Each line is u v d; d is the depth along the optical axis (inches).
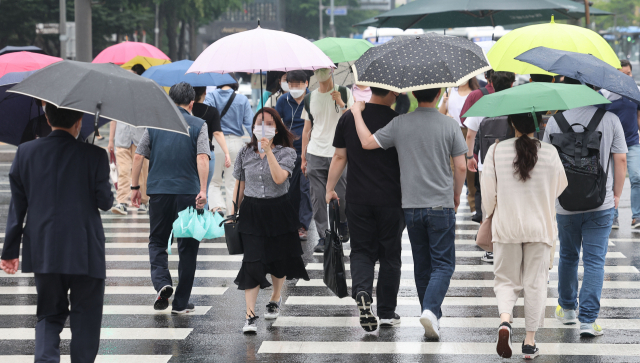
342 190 617.9
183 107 443.8
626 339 398.0
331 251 408.8
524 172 350.0
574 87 362.3
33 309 467.2
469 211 858.1
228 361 364.8
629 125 628.4
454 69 362.3
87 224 300.7
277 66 393.4
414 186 378.3
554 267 574.9
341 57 602.9
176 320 437.4
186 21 4116.6
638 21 6392.7
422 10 800.9
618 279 533.0
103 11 2864.2
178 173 434.6
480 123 578.6
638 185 716.0
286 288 514.9
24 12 2694.4
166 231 442.6
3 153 1384.1
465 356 370.6
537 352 364.5
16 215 301.4
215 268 580.4
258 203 407.5
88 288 305.7
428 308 376.5
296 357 370.0
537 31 514.0
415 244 390.0
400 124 378.9
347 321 433.7
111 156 850.1
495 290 364.8
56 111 301.1
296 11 6683.1
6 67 647.8
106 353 378.6
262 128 398.9
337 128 403.5
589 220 394.6
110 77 289.9
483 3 776.3
